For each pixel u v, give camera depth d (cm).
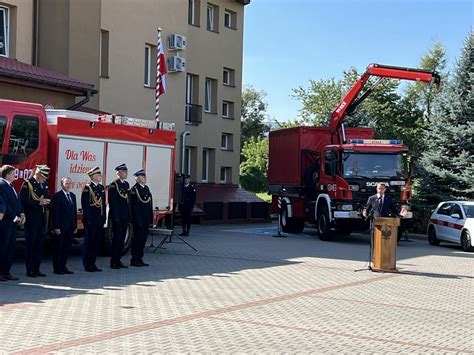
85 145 1439
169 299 984
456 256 1861
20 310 870
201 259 1537
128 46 2467
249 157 6919
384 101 4141
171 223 1780
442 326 867
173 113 2711
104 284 1116
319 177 2275
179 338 734
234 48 3388
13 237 1133
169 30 2681
